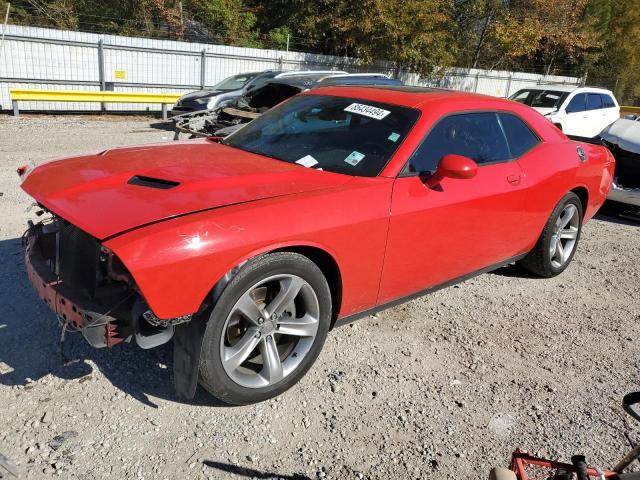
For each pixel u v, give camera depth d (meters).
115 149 3.75
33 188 3.04
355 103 3.99
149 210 2.63
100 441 2.61
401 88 4.32
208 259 2.52
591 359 3.80
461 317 4.24
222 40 23.34
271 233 2.73
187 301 2.52
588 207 5.29
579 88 14.13
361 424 2.90
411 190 3.41
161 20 25.59
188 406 2.92
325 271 3.21
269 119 4.25
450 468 2.66
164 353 3.35
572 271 5.50
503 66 34.41
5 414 2.71
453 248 3.81
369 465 2.63
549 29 32.03
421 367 3.49
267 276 2.78
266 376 2.94
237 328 2.87
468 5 29.61
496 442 2.87
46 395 2.88
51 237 3.15
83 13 24.61
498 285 4.95
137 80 16.50
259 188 3.02
